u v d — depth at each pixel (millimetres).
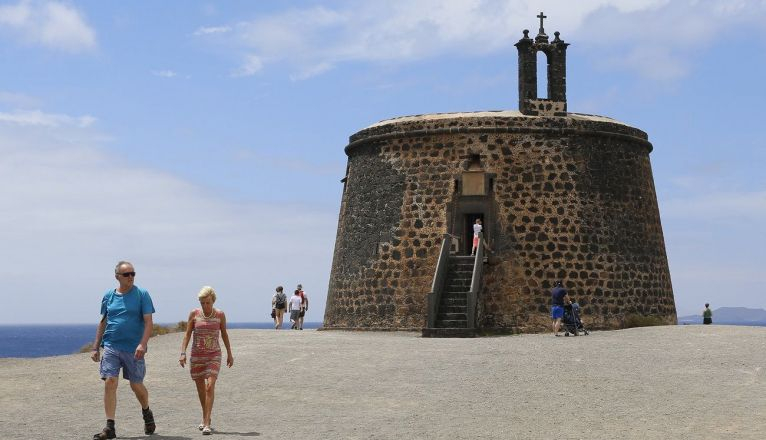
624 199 34750
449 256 32156
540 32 34688
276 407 15648
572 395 16297
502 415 14680
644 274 34844
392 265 34156
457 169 33688
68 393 17344
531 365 19562
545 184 33406
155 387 17984
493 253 32844
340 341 25016
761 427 13445
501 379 17953
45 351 135750
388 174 34969
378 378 18312
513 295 32562
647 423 13898
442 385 17453
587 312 32844
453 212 33438
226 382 18031
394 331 33469
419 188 34156
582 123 34094
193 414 15203
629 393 16391
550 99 34344
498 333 31719
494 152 33562
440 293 30672
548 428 13648
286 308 36594
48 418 14789
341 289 36125
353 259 35719
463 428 13688
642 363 19625
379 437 13078
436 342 24672
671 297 36875
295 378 18391
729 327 27469
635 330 27734
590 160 34125
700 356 20391
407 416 14695
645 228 35438
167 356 22188
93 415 15109
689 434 13070
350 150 37531
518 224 33062
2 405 16078
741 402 15375
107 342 13391
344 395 16625
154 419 14734
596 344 23234
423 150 34344
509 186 33312
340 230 37594
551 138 33812
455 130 33844
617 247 34031
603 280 33375
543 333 30766
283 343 24344
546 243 33000
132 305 13492
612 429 13516
